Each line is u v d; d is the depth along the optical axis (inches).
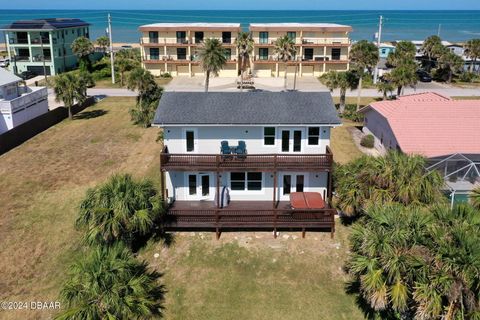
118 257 756.6
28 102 1958.7
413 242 671.1
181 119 1097.4
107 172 1462.8
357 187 993.5
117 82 3090.6
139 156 1614.2
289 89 2800.2
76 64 3732.8
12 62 3341.5
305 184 1155.3
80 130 1953.7
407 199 923.4
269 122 1085.1
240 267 951.0
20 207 1213.7
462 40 7623.0
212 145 1131.9
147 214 890.1
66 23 3649.1
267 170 1063.0
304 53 3270.2
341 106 2194.9
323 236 1055.6
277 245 1023.6
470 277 588.7
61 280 912.3
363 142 1696.6
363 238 712.4
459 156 1151.0
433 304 608.1
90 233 852.6
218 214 1037.8
